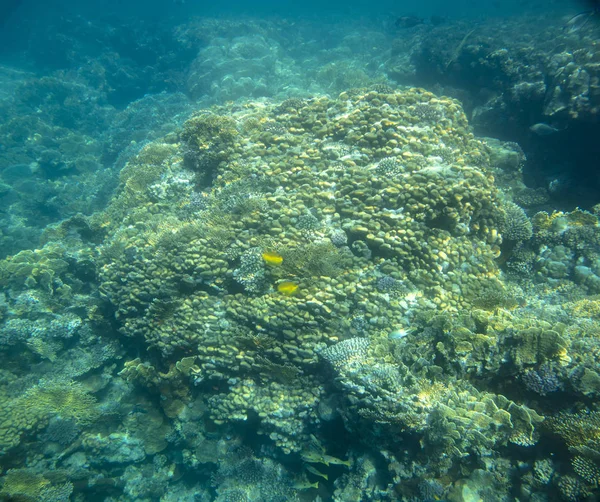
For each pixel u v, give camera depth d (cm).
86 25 1016
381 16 1464
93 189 562
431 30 682
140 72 952
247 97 630
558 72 340
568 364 174
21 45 1278
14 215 520
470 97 479
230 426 238
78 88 845
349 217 228
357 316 206
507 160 335
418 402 171
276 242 221
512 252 262
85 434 246
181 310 235
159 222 278
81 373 265
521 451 169
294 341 207
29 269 294
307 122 291
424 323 197
